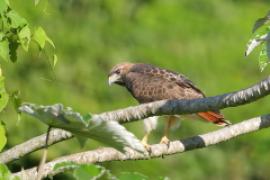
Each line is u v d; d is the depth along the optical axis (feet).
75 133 18.25
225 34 66.69
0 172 18.45
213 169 62.03
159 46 65.87
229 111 61.93
